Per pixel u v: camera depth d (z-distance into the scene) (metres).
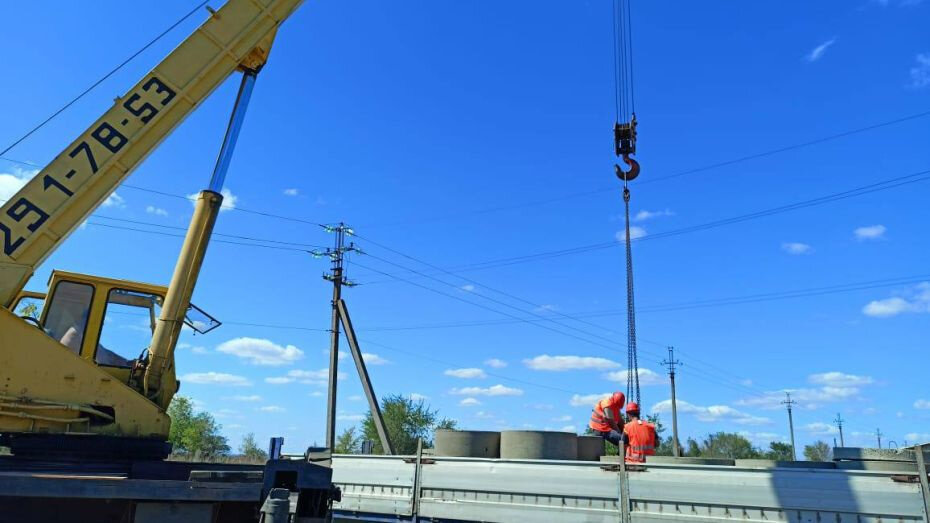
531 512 7.09
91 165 6.54
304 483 5.06
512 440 8.66
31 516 4.66
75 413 5.92
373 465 8.59
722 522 6.05
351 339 30.00
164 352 6.81
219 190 7.37
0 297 5.88
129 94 6.89
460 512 7.60
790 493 5.82
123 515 4.79
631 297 12.16
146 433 6.20
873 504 5.48
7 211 6.15
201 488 4.91
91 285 7.18
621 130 12.66
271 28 7.72
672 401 52.75
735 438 60.09
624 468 6.66
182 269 7.02
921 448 5.48
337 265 32.69
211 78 7.30
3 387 5.61
